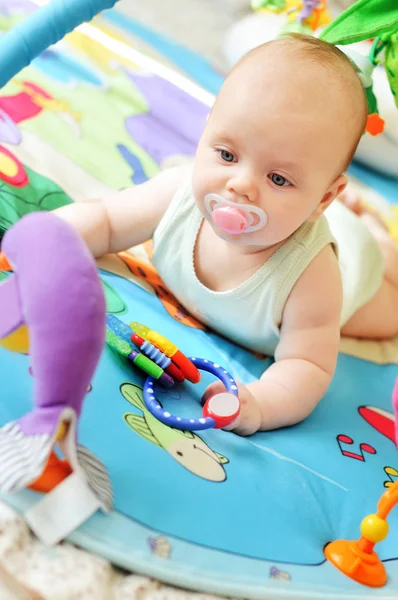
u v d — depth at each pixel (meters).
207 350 0.99
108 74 1.51
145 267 1.11
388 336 1.24
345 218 1.20
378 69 1.53
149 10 1.75
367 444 0.94
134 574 0.61
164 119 1.46
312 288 0.95
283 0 1.65
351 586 0.68
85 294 0.54
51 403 0.56
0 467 0.56
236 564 0.65
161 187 1.04
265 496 0.74
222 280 0.98
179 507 0.66
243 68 0.86
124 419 0.73
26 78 1.37
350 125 0.87
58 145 1.23
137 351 0.84
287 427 0.92
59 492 0.58
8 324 0.56
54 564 0.57
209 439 0.79
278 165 0.84
